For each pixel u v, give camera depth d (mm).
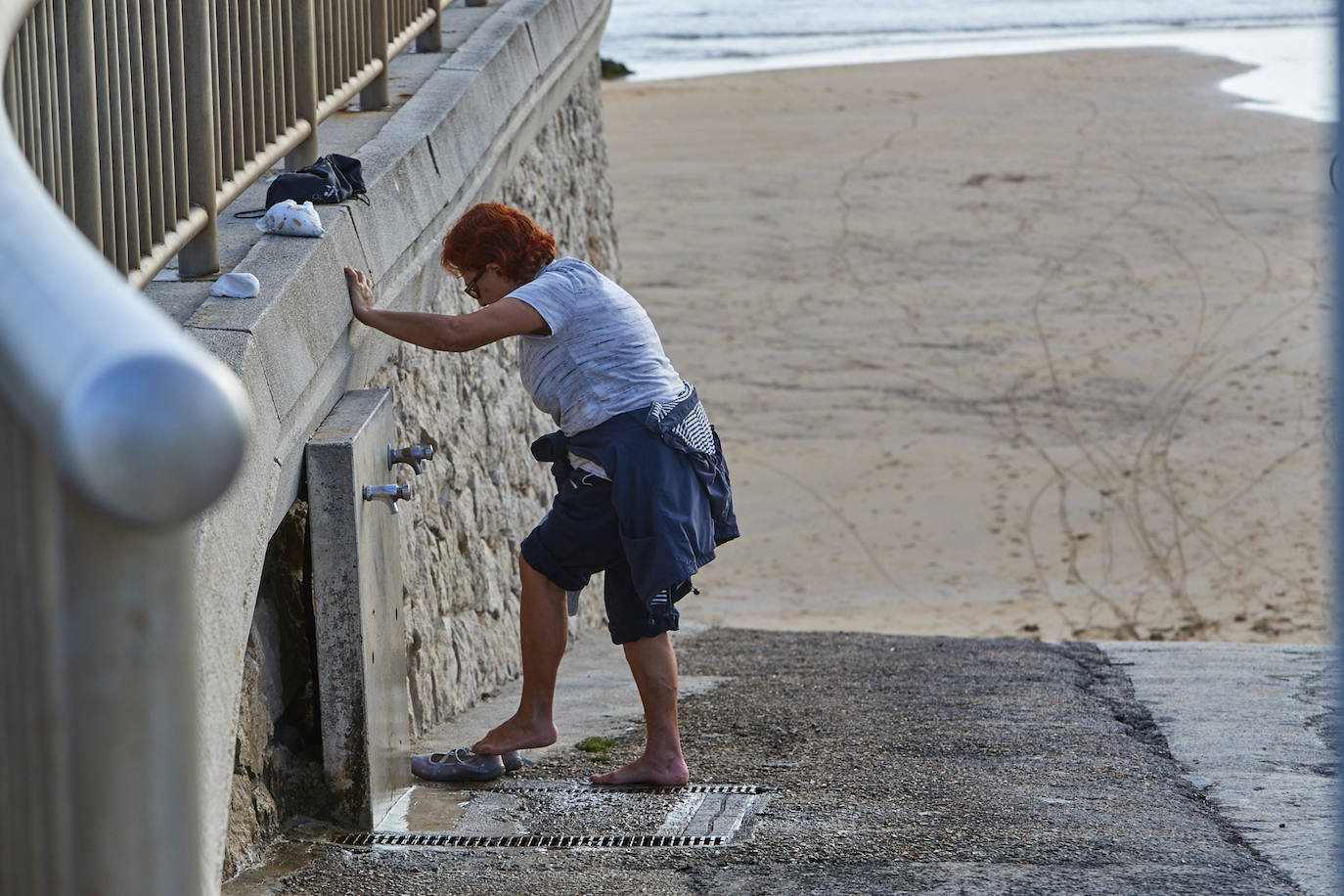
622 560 8047
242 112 8211
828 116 66188
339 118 11281
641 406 7801
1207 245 45531
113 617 1959
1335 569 3412
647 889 5957
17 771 2398
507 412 14086
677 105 71062
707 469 7938
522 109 14703
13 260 2133
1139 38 94000
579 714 10820
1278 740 9547
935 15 111375
